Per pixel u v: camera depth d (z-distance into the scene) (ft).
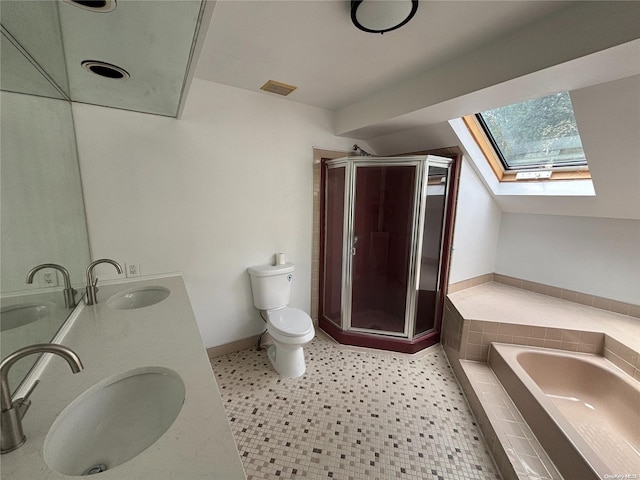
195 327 4.21
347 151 9.31
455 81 5.35
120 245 6.27
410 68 5.79
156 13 2.98
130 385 3.19
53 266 4.13
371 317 9.54
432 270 8.99
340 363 7.93
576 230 8.27
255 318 8.46
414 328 8.72
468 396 6.54
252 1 3.84
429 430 5.67
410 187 8.40
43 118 4.18
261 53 5.29
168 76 4.46
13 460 2.10
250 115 7.41
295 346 7.04
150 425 3.01
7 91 3.25
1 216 3.00
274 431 5.57
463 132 7.80
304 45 4.98
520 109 7.16
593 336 6.75
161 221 6.66
